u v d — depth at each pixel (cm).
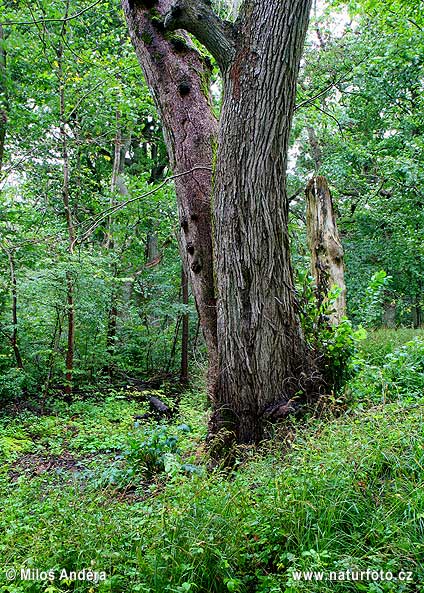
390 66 1384
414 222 1523
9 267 1025
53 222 1241
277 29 459
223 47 480
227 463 500
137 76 1186
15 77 1149
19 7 1032
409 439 342
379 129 1747
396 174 1413
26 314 1066
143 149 2122
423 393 532
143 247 1686
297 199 1548
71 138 1157
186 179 594
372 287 820
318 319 582
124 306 1397
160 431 572
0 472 594
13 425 840
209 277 584
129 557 302
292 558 270
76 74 1133
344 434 381
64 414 944
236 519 308
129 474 508
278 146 486
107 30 1388
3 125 1036
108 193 1327
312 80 1331
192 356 1454
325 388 539
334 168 1548
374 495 308
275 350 514
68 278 999
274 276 507
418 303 2030
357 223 1728
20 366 1041
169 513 326
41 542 330
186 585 260
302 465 353
